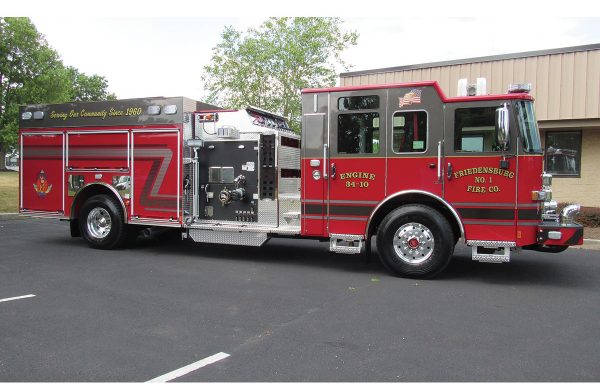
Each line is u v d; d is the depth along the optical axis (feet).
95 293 18.71
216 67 52.75
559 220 20.34
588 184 38.81
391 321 15.47
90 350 12.87
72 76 201.05
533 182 19.75
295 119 53.93
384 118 21.62
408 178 21.34
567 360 12.28
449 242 20.76
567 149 39.55
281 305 17.28
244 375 11.36
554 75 36.86
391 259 21.62
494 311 16.62
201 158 26.43
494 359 12.34
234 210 25.81
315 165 22.80
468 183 20.48
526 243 19.83
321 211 22.84
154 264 24.61
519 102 19.98
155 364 11.98
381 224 21.77
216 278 21.54
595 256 27.35
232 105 53.01
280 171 24.97
